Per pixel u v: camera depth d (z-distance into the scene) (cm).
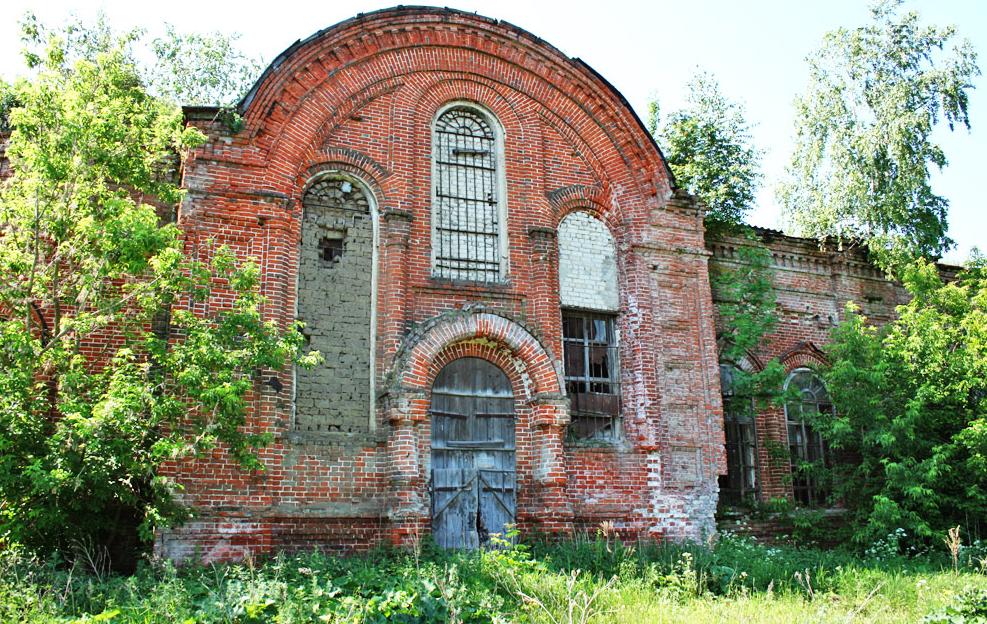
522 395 1593
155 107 1339
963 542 1733
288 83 1550
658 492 1627
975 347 1823
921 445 1792
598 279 1742
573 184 1767
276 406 1392
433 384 1532
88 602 987
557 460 1538
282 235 1479
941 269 2377
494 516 1519
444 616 962
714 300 2000
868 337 1881
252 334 1234
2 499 1124
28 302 1248
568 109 1802
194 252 1412
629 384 1691
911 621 1081
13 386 1109
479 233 1677
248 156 1490
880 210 2214
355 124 1614
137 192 1545
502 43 1764
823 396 2108
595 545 1418
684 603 1180
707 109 2508
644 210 1797
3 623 852
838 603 1218
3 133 1555
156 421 1151
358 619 927
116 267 1219
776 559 1482
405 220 1586
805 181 2384
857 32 2373
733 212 2331
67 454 1095
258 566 1264
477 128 1750
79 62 1277
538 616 969
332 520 1403
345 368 1499
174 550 1270
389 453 1455
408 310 1551
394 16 1666
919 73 2314
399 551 1346
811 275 2194
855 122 2330
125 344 1347
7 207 1230
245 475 1341
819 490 1998
